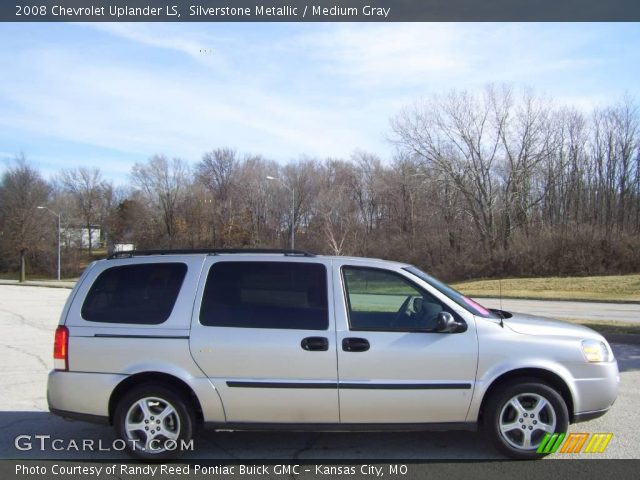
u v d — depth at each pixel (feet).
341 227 181.78
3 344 37.99
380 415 15.57
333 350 15.53
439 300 16.37
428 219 169.48
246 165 238.07
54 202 246.88
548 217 166.91
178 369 15.70
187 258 16.90
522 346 15.80
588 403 16.01
